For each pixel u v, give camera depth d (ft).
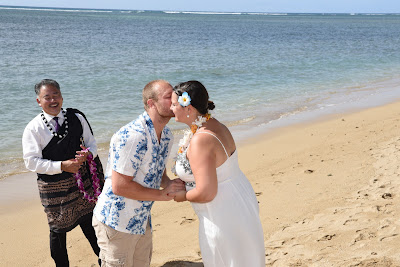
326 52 109.29
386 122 35.60
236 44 135.03
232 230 9.33
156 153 9.67
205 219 9.52
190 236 16.38
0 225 18.28
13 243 16.69
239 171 9.96
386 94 51.03
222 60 88.48
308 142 30.60
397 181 18.98
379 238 13.19
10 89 50.83
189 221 18.02
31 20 314.35
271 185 21.43
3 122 35.91
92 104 43.83
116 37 156.56
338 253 12.71
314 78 64.69
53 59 83.41
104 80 59.93
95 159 12.69
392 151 24.66
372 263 11.65
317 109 42.29
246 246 9.48
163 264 13.78
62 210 11.89
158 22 352.69
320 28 291.17
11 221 18.71
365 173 21.25
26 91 50.08
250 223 9.52
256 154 28.07
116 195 9.73
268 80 62.08
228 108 42.65
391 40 164.04
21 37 140.36
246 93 51.31
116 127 34.88
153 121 9.60
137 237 10.09
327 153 27.07
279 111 41.42
